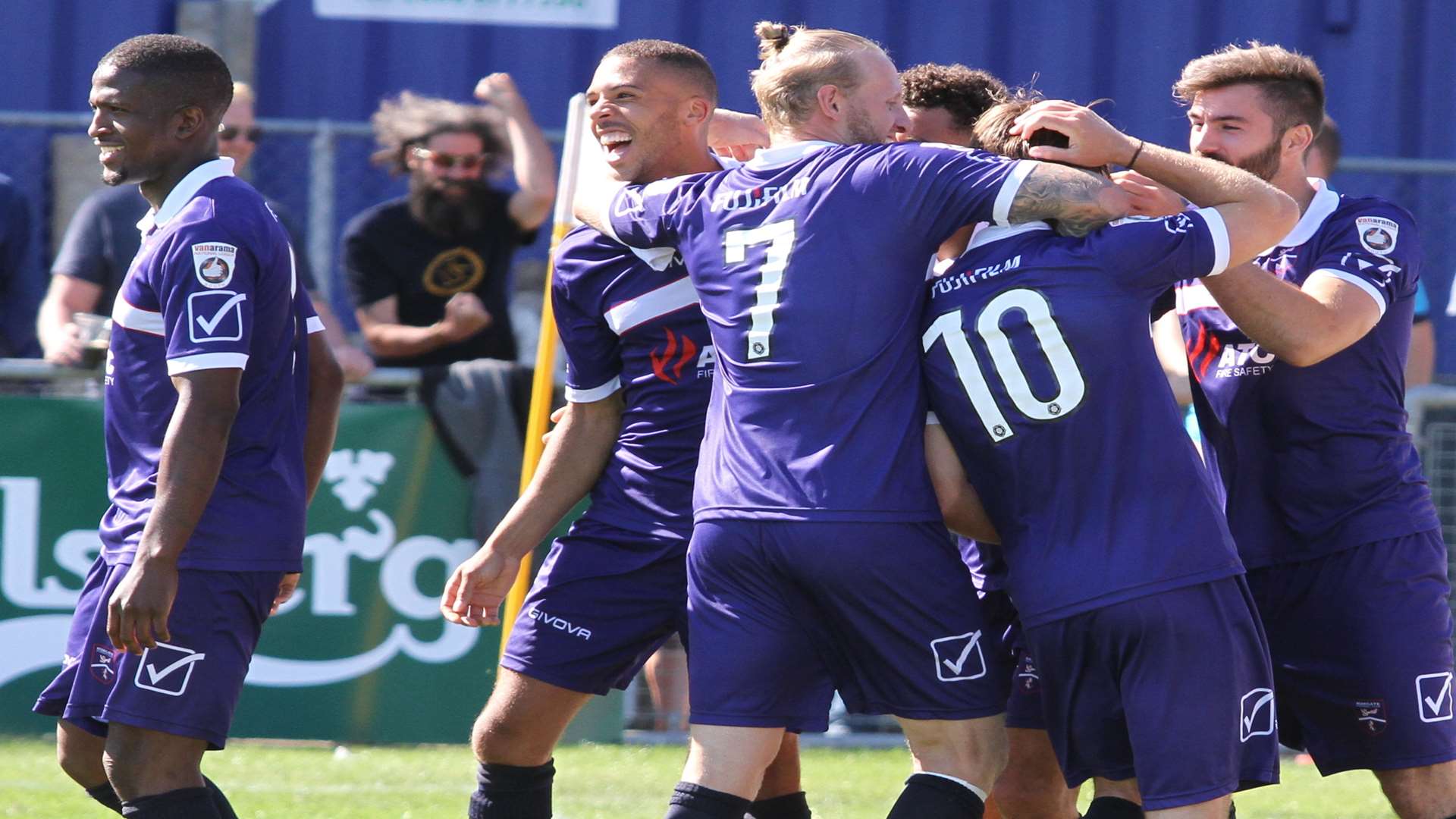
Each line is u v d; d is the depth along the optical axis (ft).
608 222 39.40
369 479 68.18
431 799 58.39
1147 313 34.40
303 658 68.23
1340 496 39.32
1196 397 40.60
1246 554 40.29
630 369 41.73
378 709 68.64
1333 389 38.91
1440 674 39.37
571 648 42.11
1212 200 34.65
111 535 37.86
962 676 35.40
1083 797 62.90
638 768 66.74
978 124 37.52
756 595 35.63
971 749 35.78
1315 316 36.40
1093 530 33.96
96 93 37.24
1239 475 40.16
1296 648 40.16
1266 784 34.94
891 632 35.06
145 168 37.47
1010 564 35.12
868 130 36.86
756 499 35.06
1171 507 33.86
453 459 68.49
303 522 38.91
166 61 37.22
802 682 36.22
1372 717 39.42
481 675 69.31
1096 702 34.94
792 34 41.78
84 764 39.34
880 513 34.42
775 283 35.06
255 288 37.11
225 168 37.93
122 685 36.29
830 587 34.68
